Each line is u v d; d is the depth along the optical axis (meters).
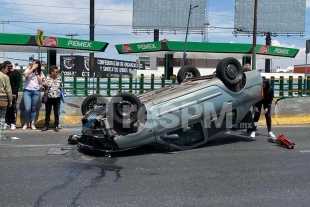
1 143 8.48
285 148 8.30
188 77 9.68
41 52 30.42
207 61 46.03
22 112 11.18
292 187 5.52
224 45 32.25
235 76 7.94
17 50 29.98
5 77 8.66
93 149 7.25
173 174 6.14
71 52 30.30
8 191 5.18
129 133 7.07
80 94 14.17
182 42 31.20
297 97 13.24
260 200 4.96
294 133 10.45
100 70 53.56
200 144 8.05
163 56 38.12
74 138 8.40
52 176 5.93
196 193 5.21
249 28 43.38
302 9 42.97
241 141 9.05
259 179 5.91
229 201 4.91
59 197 4.97
